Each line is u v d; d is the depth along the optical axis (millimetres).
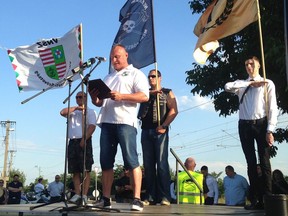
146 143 6051
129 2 7102
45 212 3830
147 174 6012
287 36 3781
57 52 7879
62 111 6133
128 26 6957
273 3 9758
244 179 8461
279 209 3322
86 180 5961
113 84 4477
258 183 4699
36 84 7938
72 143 6023
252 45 10047
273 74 9336
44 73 7910
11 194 14852
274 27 9734
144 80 4430
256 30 9805
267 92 4688
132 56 6773
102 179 4430
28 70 7973
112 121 4309
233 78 11328
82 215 3676
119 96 4152
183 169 7258
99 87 4117
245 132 4754
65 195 4285
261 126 4648
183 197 7410
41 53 7957
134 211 4066
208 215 3727
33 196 19547
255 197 4691
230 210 4492
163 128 5895
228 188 8477
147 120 6047
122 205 5312
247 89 4785
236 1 5312
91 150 6094
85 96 4367
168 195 5922
